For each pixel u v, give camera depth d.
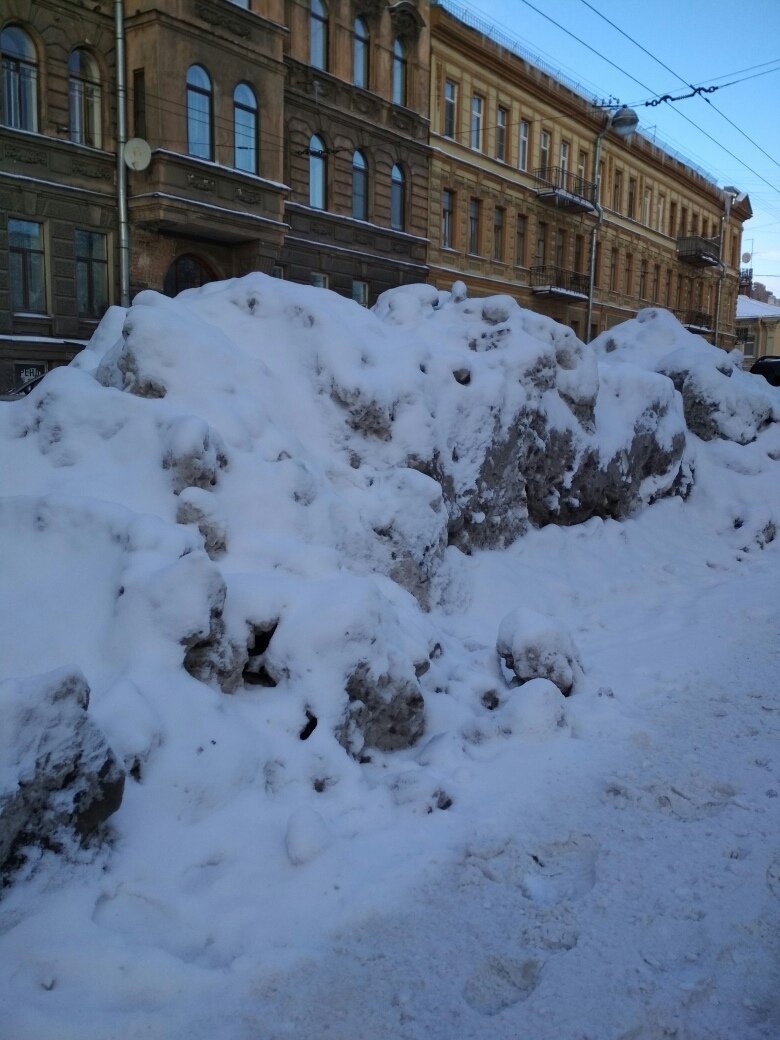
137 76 17.97
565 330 9.12
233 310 7.21
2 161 16.44
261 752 3.92
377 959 2.99
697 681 5.77
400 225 25.69
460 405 7.48
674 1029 2.66
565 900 3.35
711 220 46.91
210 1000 2.75
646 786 4.23
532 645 5.37
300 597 4.59
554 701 4.85
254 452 5.80
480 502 7.62
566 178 32.91
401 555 6.18
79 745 3.19
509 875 3.50
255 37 19.38
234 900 3.21
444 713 4.91
